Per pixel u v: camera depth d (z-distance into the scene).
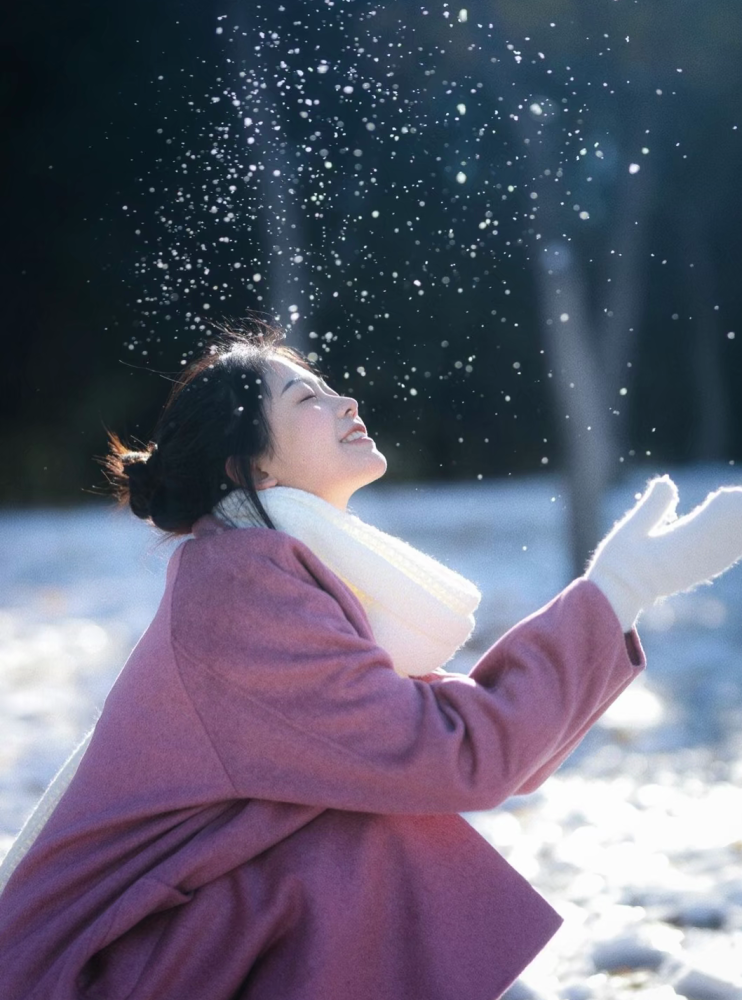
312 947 3.50
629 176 19.19
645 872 6.87
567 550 18.42
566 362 18.22
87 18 20.06
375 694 3.53
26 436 37.62
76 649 14.98
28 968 3.51
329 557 3.81
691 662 13.67
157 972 3.47
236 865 3.57
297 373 4.07
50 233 27.61
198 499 3.93
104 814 3.65
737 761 9.64
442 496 33.50
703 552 3.67
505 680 3.61
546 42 12.52
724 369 37.06
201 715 3.61
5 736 10.61
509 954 3.62
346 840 3.64
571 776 9.53
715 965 5.29
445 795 3.50
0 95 24.44
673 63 15.71
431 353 16.31
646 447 37.72
